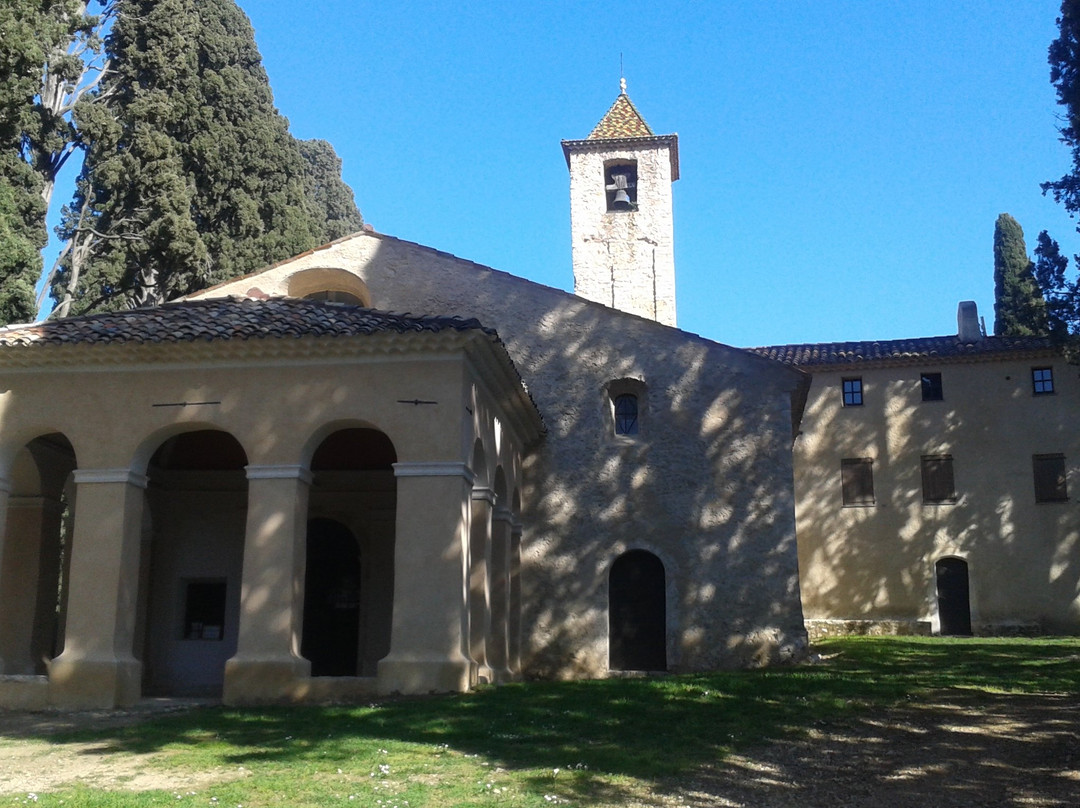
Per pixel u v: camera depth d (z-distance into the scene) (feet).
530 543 63.05
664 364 64.18
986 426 101.35
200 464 65.77
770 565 60.39
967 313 108.88
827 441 104.17
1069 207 81.41
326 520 66.64
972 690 45.19
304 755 32.55
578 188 106.22
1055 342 88.22
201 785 29.07
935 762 31.71
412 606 45.60
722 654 59.72
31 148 86.12
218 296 68.33
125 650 46.88
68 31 90.12
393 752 32.91
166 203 93.30
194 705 45.65
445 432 47.21
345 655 64.90
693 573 61.05
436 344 47.52
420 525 46.34
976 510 99.86
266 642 45.62
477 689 45.96
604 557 62.28
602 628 61.36
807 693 43.98
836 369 105.19
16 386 49.83
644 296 103.19
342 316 50.49
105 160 93.81
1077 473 98.53
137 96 97.81
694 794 27.78
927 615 98.68
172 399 48.88
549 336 65.51
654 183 105.40
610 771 30.27
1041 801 27.12
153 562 64.08
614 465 63.36
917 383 103.60
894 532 100.99
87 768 31.71
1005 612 97.40
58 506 58.85
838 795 27.84
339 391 48.26
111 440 48.60
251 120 104.88
